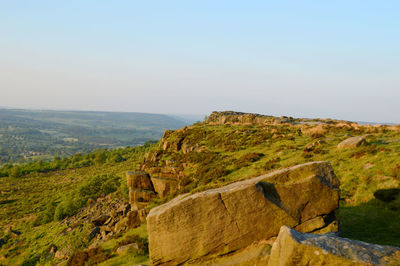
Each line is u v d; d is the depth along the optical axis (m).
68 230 50.44
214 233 12.08
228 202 12.09
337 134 39.56
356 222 15.41
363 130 39.34
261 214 11.88
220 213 12.10
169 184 39.00
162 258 12.65
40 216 74.06
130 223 29.06
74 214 66.25
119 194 64.25
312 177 12.40
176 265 12.42
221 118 81.81
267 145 41.09
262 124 67.81
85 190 78.81
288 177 12.64
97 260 20.64
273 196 12.23
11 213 85.19
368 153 23.91
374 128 39.22
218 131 61.34
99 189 78.75
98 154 187.00
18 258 48.09
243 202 11.99
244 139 48.56
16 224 73.12
